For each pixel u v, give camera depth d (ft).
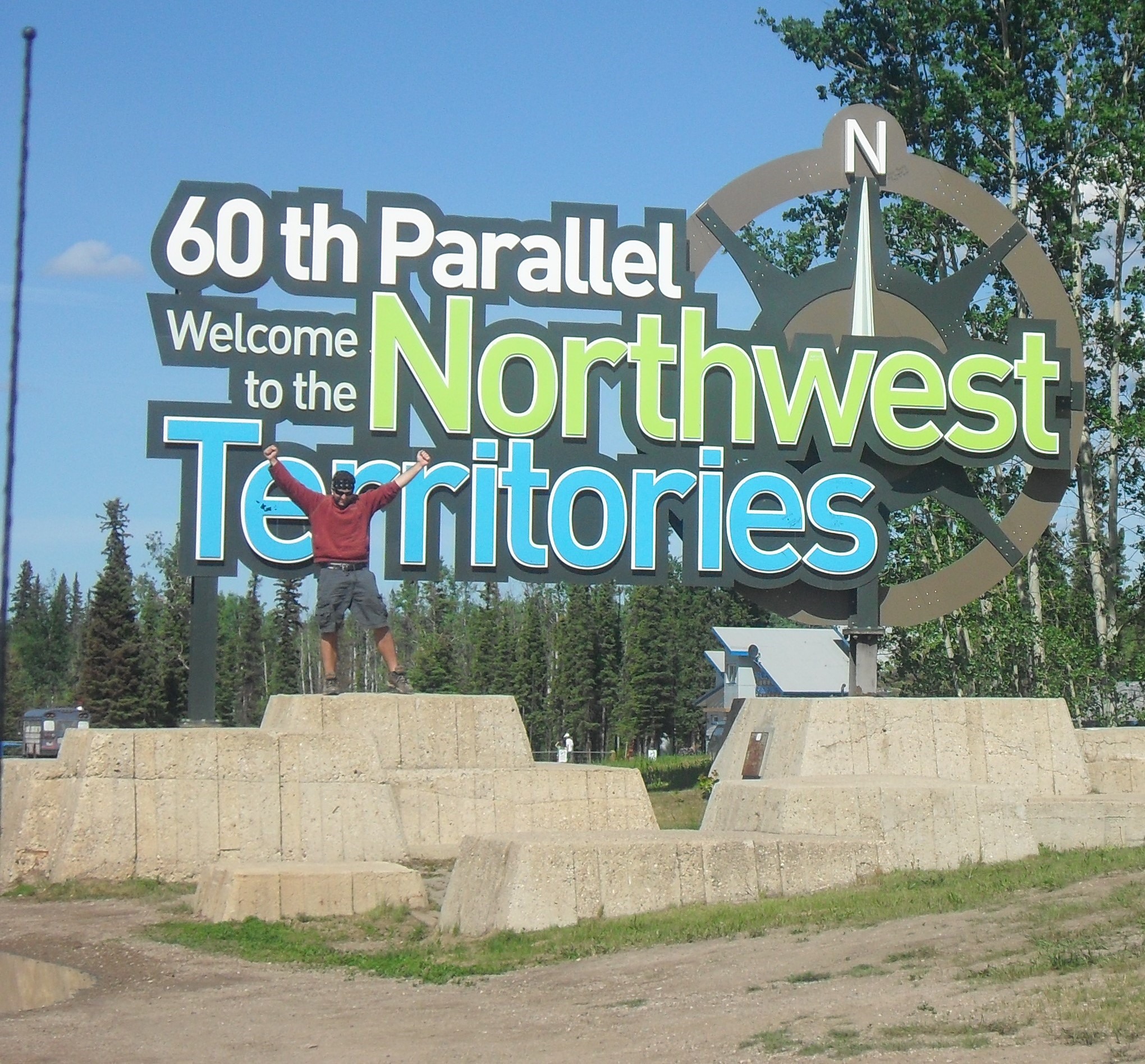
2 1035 49.11
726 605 322.96
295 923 67.67
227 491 89.45
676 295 96.37
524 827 88.43
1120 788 92.48
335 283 92.53
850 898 63.52
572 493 93.76
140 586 325.01
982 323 143.95
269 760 83.41
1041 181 143.74
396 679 90.58
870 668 96.78
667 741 284.82
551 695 284.61
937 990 46.34
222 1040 47.78
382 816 84.84
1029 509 100.89
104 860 79.66
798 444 96.94
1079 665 128.67
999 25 148.36
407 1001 52.60
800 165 99.86
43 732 239.71
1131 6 139.64
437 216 94.07
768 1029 43.93
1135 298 140.46
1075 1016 41.06
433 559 92.02
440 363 93.09
